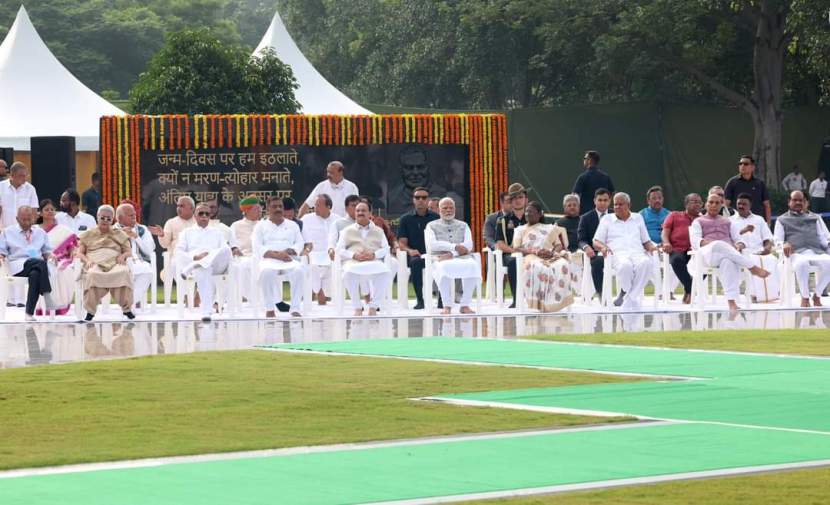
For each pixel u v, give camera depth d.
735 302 26.03
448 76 71.62
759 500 9.56
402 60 74.38
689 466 10.84
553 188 62.28
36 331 22.33
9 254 24.44
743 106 58.47
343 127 32.91
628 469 10.74
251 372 16.73
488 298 27.55
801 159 60.59
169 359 18.12
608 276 25.88
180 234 24.83
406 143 33.12
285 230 25.16
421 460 11.18
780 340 20.16
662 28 57.41
